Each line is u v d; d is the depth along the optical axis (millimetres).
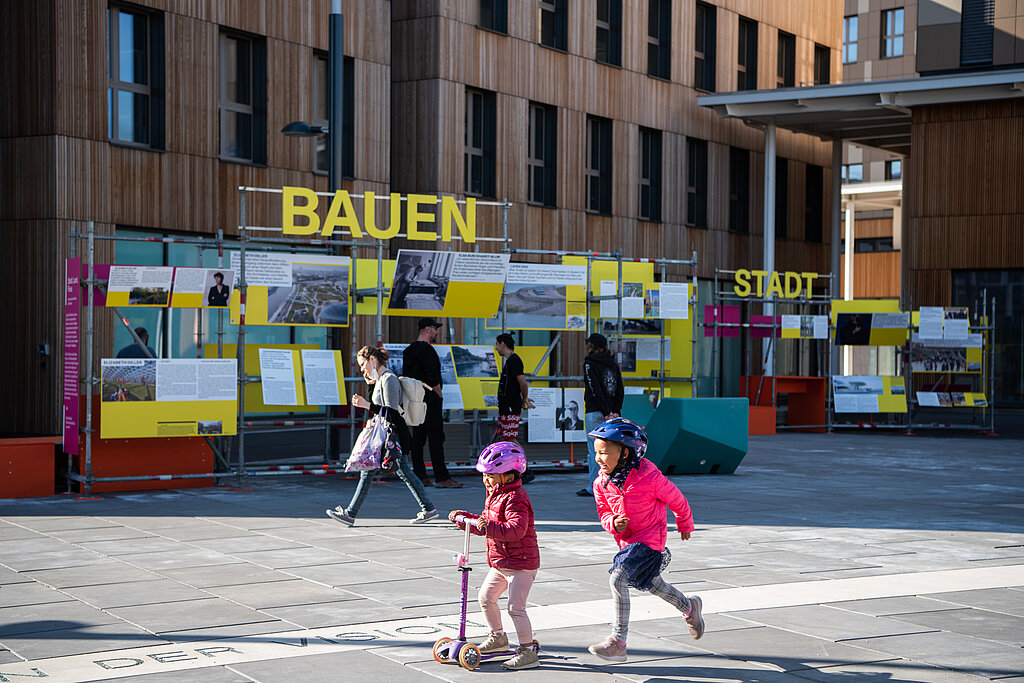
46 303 19781
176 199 21531
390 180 26797
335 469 15156
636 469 6395
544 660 6488
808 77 38781
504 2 27984
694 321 19016
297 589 8273
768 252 32938
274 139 23219
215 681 5980
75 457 14180
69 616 7406
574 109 29875
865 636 7043
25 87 19984
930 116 31141
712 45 34625
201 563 9266
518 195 28312
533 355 16938
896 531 11328
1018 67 31141
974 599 8133
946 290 31125
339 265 15203
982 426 26344
